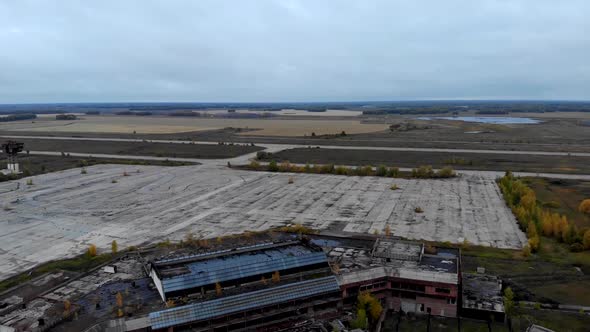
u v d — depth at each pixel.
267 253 73.88
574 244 95.56
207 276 64.56
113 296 64.38
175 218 119.44
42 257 92.94
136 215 122.50
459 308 70.31
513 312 68.94
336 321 64.38
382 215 120.31
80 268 85.94
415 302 71.50
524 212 112.75
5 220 118.12
